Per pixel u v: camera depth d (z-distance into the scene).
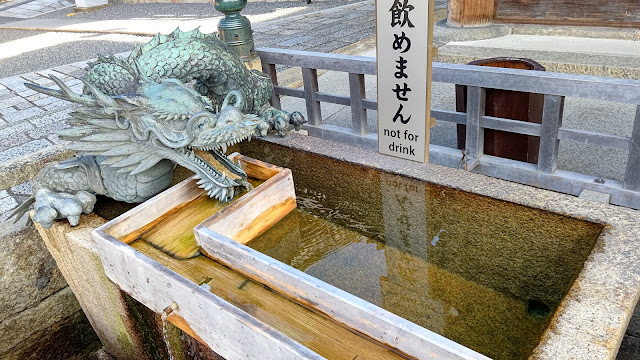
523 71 2.41
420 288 2.08
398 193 2.65
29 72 7.12
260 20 9.89
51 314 2.94
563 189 2.52
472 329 1.84
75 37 10.15
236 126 2.26
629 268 1.67
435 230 2.38
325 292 1.69
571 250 1.98
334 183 2.90
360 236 2.46
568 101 4.34
